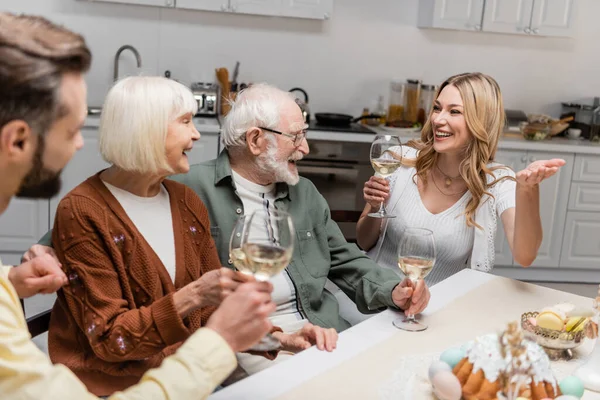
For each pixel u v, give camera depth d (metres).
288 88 4.66
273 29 4.54
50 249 1.47
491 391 1.17
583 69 4.91
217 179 2.00
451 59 4.78
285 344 1.61
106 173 1.60
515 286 1.91
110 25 4.36
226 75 4.42
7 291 0.98
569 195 4.34
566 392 1.23
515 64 4.85
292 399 1.21
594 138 4.45
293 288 2.02
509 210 2.22
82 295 1.43
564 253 4.44
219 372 1.03
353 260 2.08
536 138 4.37
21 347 0.93
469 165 2.26
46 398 0.92
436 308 1.72
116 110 1.47
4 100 0.85
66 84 0.91
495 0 4.41
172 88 1.53
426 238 1.53
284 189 2.08
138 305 1.53
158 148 1.49
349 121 4.41
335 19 4.61
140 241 1.52
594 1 4.80
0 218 3.96
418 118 4.67
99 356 1.42
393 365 1.38
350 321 2.23
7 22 0.89
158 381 0.98
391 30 4.68
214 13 4.45
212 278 1.37
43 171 0.94
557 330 1.44
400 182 2.43
